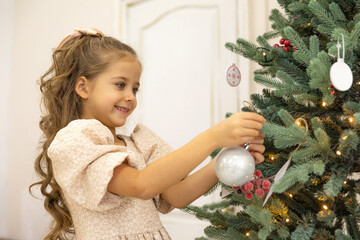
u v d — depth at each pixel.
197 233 1.88
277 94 0.75
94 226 0.81
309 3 0.74
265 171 0.79
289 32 0.74
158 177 0.69
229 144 0.66
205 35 1.91
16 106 2.72
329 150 0.69
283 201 0.80
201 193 0.89
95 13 2.35
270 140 0.78
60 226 0.94
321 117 0.77
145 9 2.15
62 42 1.02
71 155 0.75
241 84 1.74
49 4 2.60
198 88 1.92
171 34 2.04
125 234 0.83
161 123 2.05
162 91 2.06
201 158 0.68
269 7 1.69
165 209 0.96
